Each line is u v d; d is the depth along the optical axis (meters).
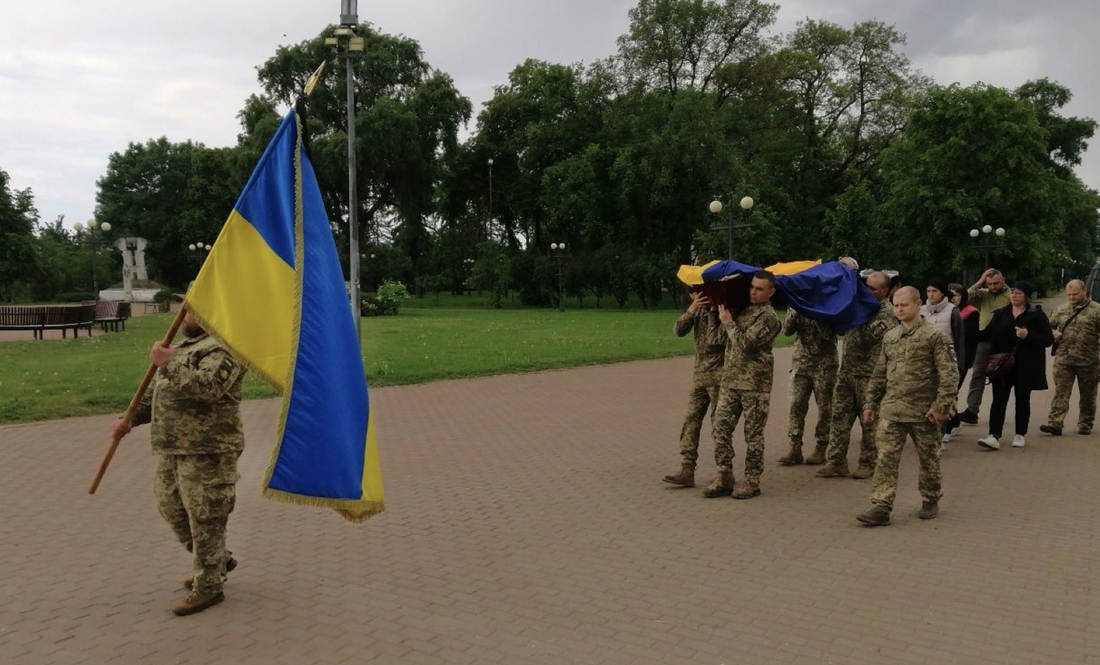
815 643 3.79
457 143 51.50
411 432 9.27
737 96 47.44
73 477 6.88
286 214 4.26
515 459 7.88
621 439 8.92
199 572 4.11
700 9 45.75
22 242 49.69
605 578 4.64
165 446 4.04
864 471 7.13
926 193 40.00
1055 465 7.62
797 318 7.60
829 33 47.31
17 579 4.58
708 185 45.44
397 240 59.78
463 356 17.41
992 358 8.45
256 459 7.73
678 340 22.53
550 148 52.12
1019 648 3.73
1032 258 39.59
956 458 7.96
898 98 47.06
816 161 49.97
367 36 51.03
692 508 6.14
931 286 7.89
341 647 3.74
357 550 5.14
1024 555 5.04
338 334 4.15
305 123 4.30
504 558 4.99
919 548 5.18
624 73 48.06
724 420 6.42
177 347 4.14
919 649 3.72
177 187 70.62
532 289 50.97
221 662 3.58
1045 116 54.94
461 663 3.58
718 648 3.73
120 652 3.67
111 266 67.62
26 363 14.84
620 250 49.53
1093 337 9.01
